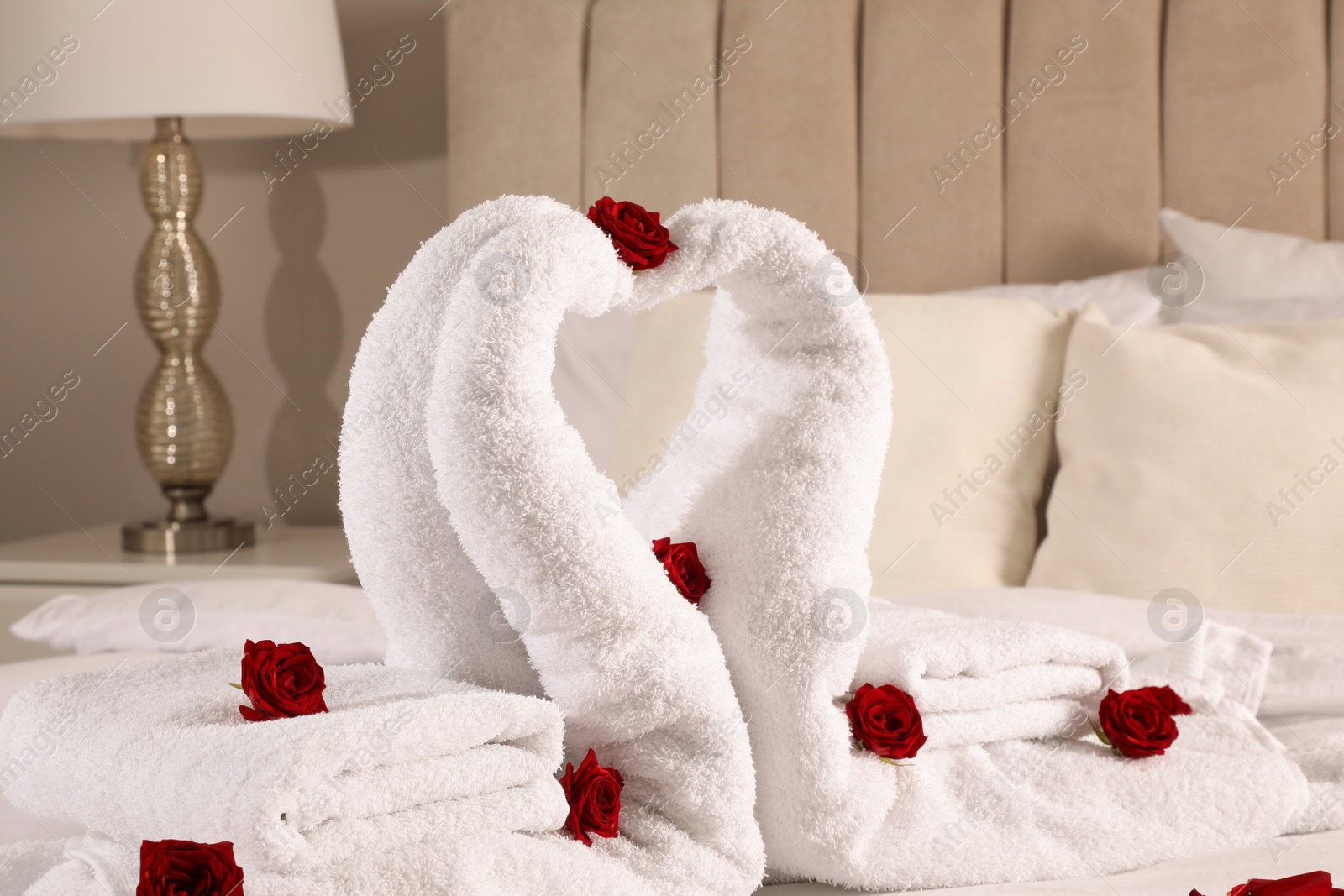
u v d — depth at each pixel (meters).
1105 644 0.92
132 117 2.08
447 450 0.64
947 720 0.84
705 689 0.67
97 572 2.12
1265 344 1.58
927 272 2.15
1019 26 2.10
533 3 2.29
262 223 2.57
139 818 0.59
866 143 2.17
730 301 0.81
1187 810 0.84
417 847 0.57
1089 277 2.07
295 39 2.14
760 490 0.75
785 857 0.75
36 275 2.69
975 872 0.76
